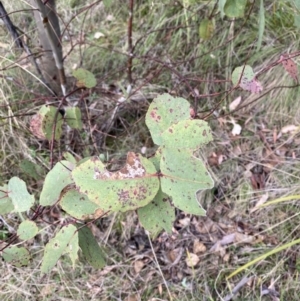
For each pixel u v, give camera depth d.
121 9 1.00
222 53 0.89
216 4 0.77
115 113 0.83
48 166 0.75
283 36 0.87
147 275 0.72
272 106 0.85
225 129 0.85
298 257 0.71
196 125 0.31
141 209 0.34
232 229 0.76
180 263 0.73
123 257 0.74
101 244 0.75
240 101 0.86
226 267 0.72
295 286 0.68
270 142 0.83
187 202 0.31
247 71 0.51
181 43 0.91
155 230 0.34
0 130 0.79
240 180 0.80
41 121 0.52
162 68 0.82
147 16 0.96
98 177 0.31
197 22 0.90
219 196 0.79
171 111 0.35
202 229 0.76
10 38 0.86
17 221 0.73
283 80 0.83
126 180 0.31
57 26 0.68
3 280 0.70
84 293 0.70
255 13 0.89
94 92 0.84
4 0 0.92
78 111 0.60
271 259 0.71
